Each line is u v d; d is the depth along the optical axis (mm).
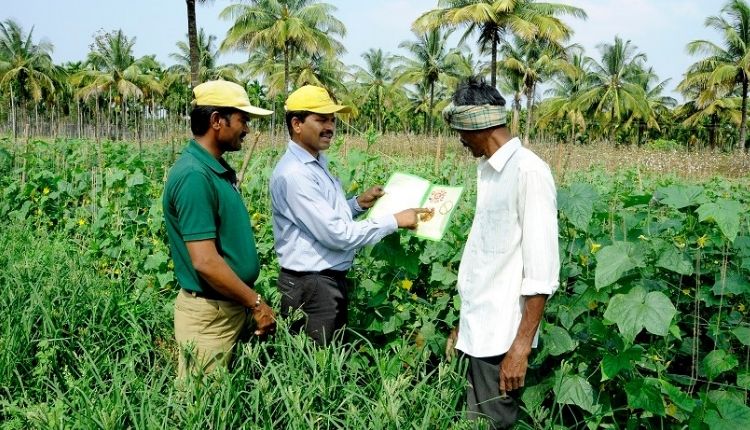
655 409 2631
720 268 3330
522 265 2574
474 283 2670
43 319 3707
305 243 3164
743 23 36781
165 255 4410
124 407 2812
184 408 2754
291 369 2854
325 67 42750
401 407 2682
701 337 3488
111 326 3881
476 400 2740
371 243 3088
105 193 6238
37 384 3281
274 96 40844
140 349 3500
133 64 46938
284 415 2662
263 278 3953
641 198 3309
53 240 5891
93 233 5551
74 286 4094
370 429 2564
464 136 2584
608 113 44625
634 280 3035
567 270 3115
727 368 2793
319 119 3090
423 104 55344
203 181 2783
